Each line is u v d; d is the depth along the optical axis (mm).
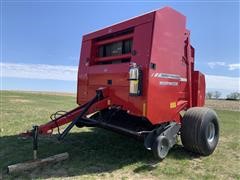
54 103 20016
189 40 6039
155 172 4750
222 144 7000
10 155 5410
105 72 5781
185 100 6027
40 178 4312
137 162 5223
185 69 5957
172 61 5418
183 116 5746
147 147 4879
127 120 5781
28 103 18406
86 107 5266
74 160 5234
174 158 5551
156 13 4973
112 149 6074
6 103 17312
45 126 5160
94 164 5051
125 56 5605
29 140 6703
